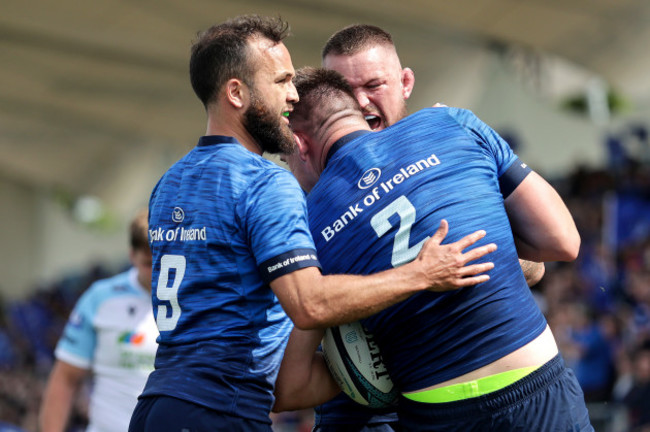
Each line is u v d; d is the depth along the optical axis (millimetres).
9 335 69250
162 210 8812
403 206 8547
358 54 11406
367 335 8930
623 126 39500
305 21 36250
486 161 8922
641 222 33156
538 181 9195
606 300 30609
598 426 25406
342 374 9117
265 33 8961
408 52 37312
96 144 62969
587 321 28125
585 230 34844
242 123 8922
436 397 8375
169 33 40781
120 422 14766
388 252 8523
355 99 9805
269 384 8500
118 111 53125
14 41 43688
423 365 8445
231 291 8305
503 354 8242
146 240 14820
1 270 89875
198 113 51125
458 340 8281
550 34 32656
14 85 50875
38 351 66312
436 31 35938
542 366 8336
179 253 8523
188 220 8516
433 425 8461
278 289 8109
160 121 53219
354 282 7977
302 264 8109
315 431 10359
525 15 31703
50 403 15273
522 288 8602
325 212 8961
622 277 31344
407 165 8734
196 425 7949
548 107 41281
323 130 9516
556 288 31203
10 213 90875
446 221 8320
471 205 8547
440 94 40250
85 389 36188
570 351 27656
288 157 10664
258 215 8234
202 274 8336
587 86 43719
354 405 9922
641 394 24328
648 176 34781
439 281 8039
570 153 41000
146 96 49844
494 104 42031
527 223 9148
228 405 8078
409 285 7973
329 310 7941
